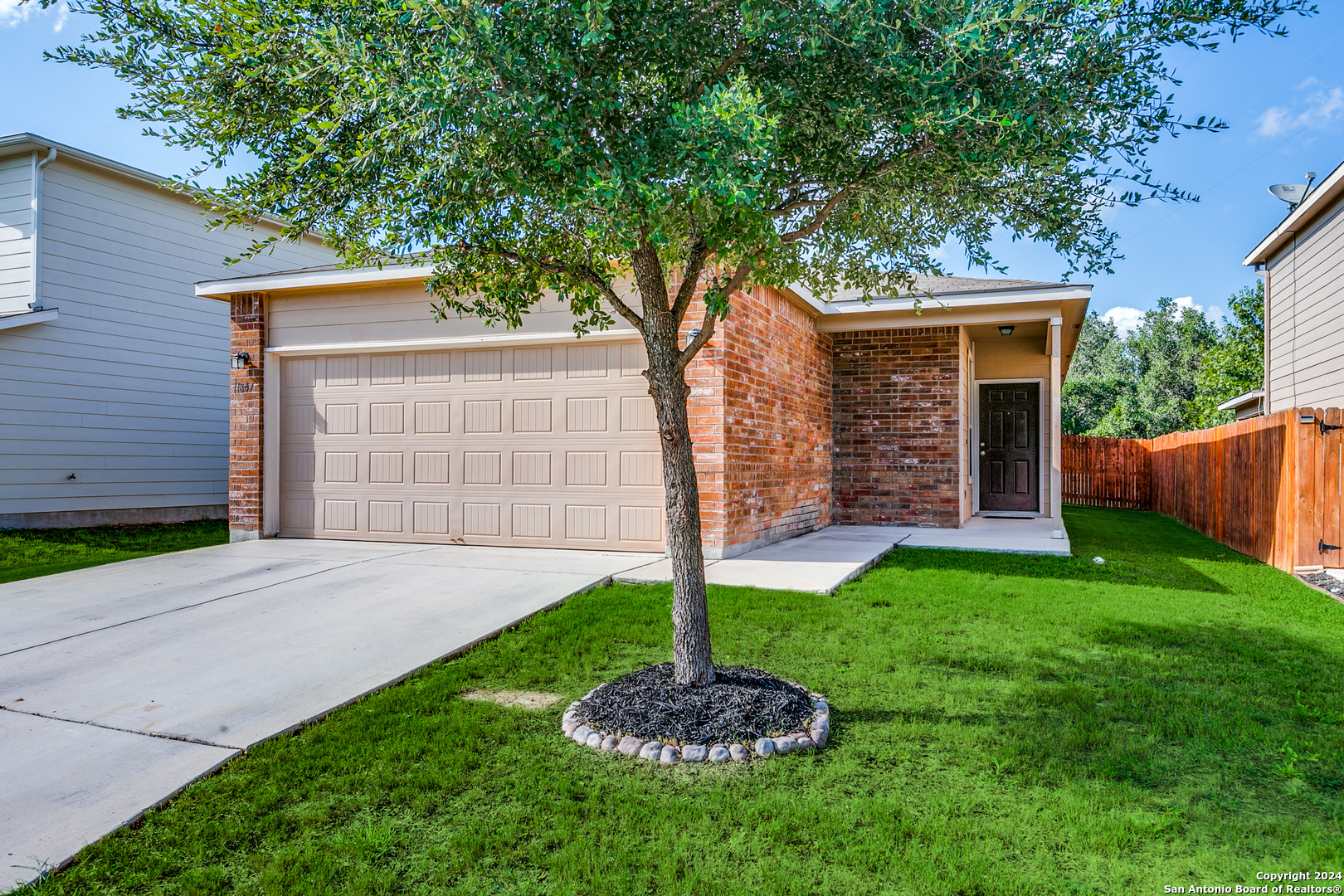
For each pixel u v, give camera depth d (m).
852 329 11.20
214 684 4.08
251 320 9.20
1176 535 10.66
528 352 8.38
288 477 9.30
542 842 2.50
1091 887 2.22
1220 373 23.39
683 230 3.71
